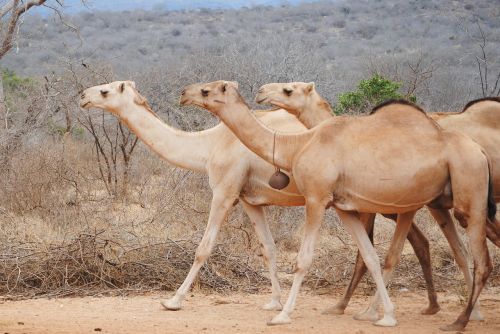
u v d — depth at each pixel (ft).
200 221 130.72
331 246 120.67
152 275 104.17
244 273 107.86
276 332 78.69
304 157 81.97
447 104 221.87
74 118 186.19
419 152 80.02
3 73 265.95
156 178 166.40
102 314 87.35
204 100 85.15
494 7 490.08
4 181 139.64
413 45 413.39
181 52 429.38
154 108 206.80
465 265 89.25
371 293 103.50
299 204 92.68
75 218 127.44
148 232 119.96
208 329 79.56
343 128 82.12
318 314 89.71
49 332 75.97
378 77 177.78
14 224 124.47
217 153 92.53
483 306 95.30
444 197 81.82
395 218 94.12
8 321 81.30
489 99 91.40
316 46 420.36
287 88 96.22
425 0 625.82
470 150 79.87
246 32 556.51
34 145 162.20
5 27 205.77
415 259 114.93
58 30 501.56
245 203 94.89
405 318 88.07
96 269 103.40
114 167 160.04
